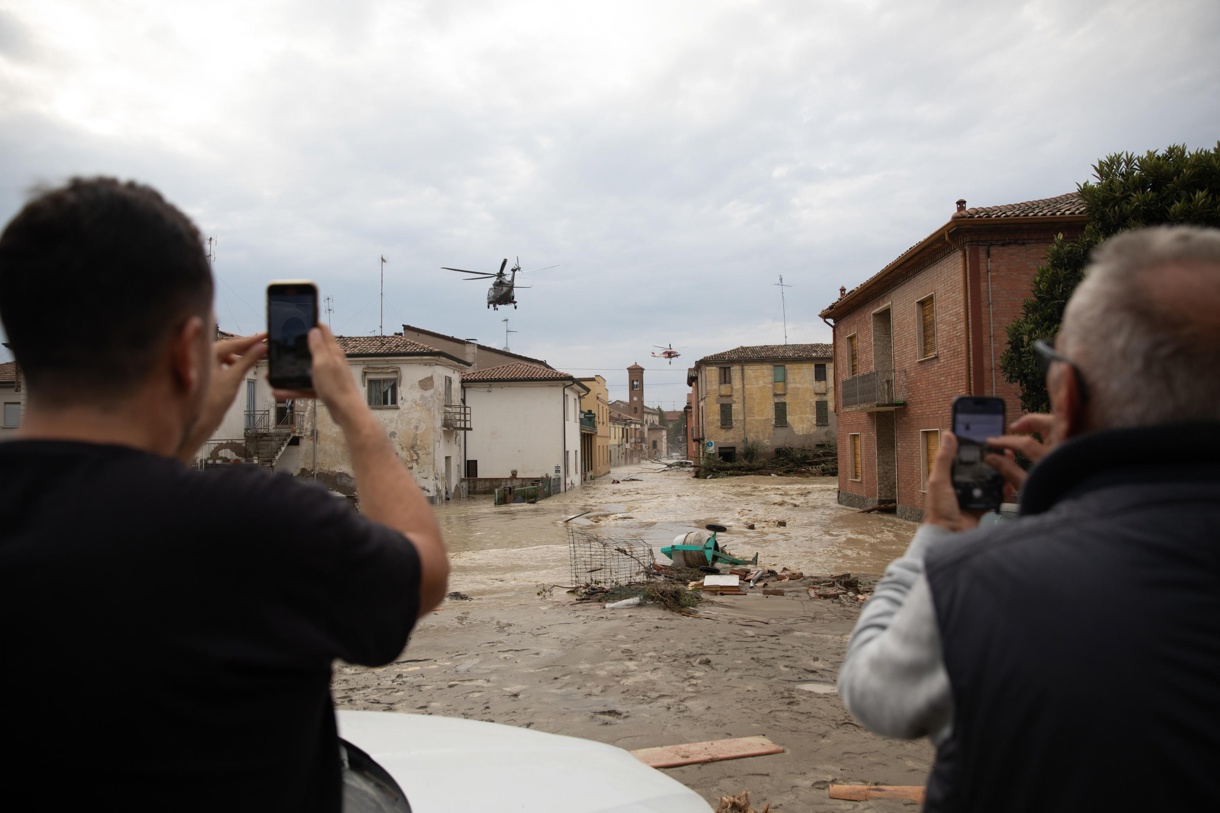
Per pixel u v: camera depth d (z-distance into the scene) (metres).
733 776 4.37
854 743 4.84
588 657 7.05
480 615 9.58
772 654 7.09
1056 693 0.82
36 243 0.91
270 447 29.81
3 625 0.81
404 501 1.18
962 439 1.25
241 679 0.86
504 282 37.16
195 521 0.88
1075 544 0.90
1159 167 10.74
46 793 0.82
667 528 21.30
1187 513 0.87
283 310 1.34
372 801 1.66
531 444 40.88
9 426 30.92
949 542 1.02
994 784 0.87
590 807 1.89
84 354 0.93
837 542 17.69
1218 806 0.77
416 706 5.78
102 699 0.81
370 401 32.19
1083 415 1.03
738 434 51.88
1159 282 0.96
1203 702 0.79
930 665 1.00
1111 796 0.79
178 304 0.98
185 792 0.84
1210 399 0.92
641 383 120.38
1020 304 16.86
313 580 0.92
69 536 0.84
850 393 24.55
